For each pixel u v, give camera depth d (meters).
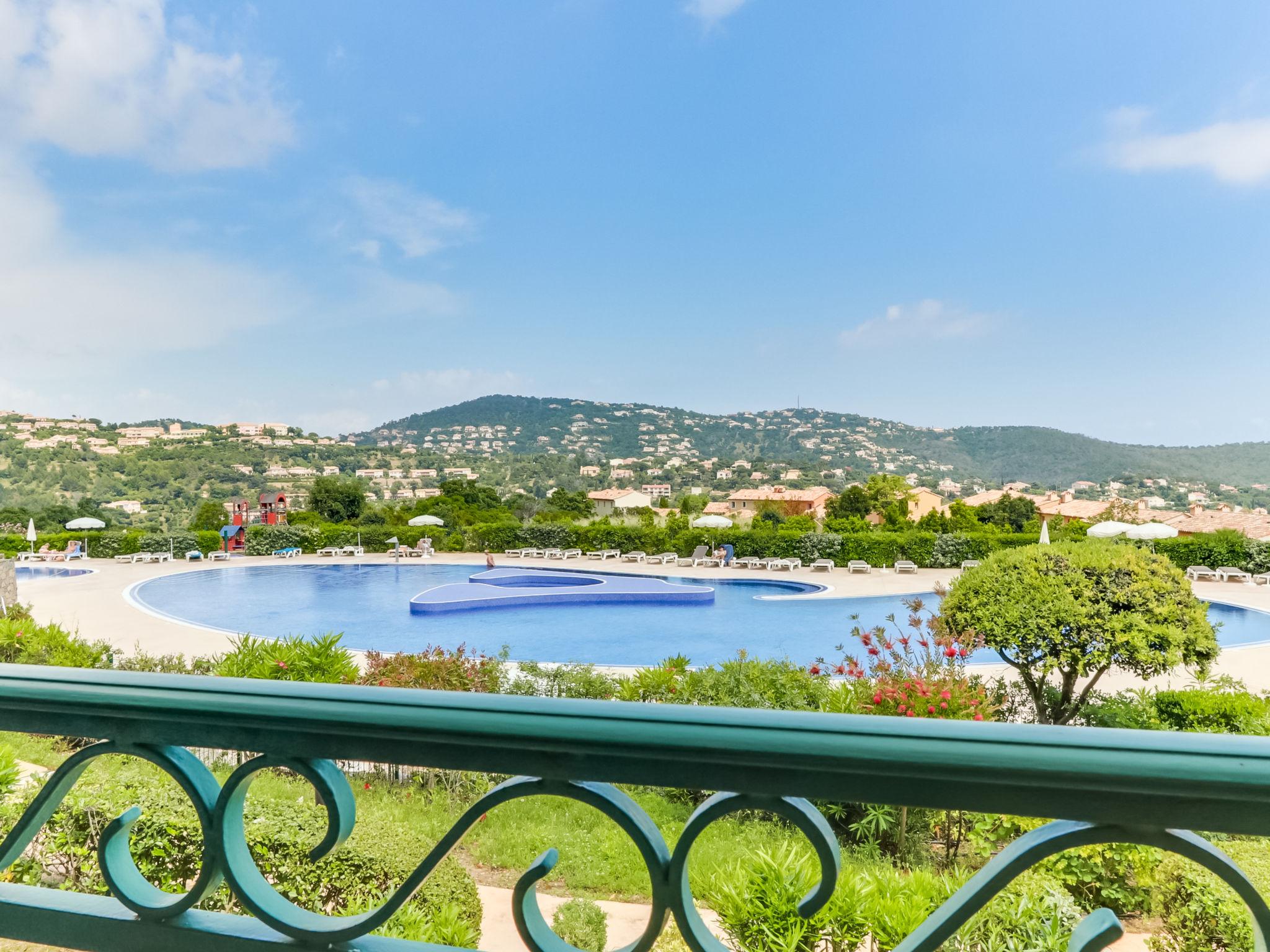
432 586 24.44
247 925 0.79
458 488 48.12
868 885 2.92
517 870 4.68
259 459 86.81
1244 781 0.57
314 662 7.41
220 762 4.77
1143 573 7.29
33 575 26.84
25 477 64.31
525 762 0.71
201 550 30.48
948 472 151.12
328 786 0.73
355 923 0.74
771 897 2.84
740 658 8.21
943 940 0.63
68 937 0.84
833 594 21.59
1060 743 0.60
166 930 0.81
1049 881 3.46
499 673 8.66
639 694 7.93
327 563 29.47
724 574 25.98
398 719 0.71
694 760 0.67
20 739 6.71
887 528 35.97
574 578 25.19
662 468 124.81
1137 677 10.92
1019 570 7.56
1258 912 0.57
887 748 0.62
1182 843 0.59
